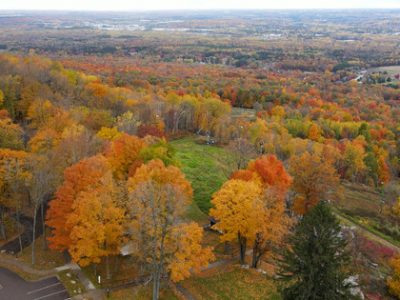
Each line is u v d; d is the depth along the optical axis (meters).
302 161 60.38
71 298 42.69
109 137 77.25
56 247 47.47
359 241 63.06
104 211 44.31
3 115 83.00
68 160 61.75
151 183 46.44
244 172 58.22
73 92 110.00
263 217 47.34
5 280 45.31
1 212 55.66
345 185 95.12
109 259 50.38
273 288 46.66
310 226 36.53
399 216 80.38
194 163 90.19
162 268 43.31
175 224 42.78
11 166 53.31
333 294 35.44
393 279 55.75
